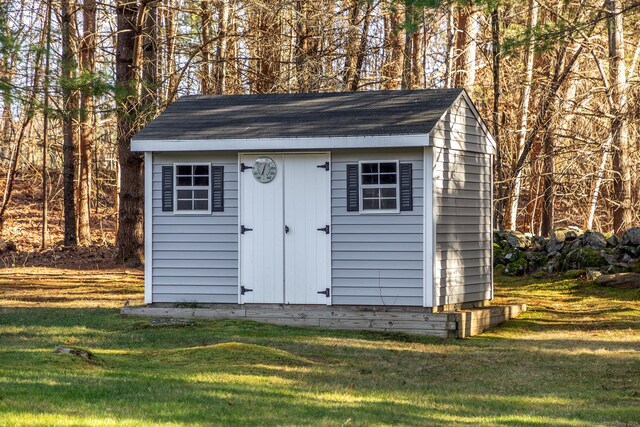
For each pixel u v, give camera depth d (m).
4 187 44.66
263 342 13.91
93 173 42.53
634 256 21.88
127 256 26.75
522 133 32.69
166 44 29.19
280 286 16.42
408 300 15.93
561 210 40.84
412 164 15.91
